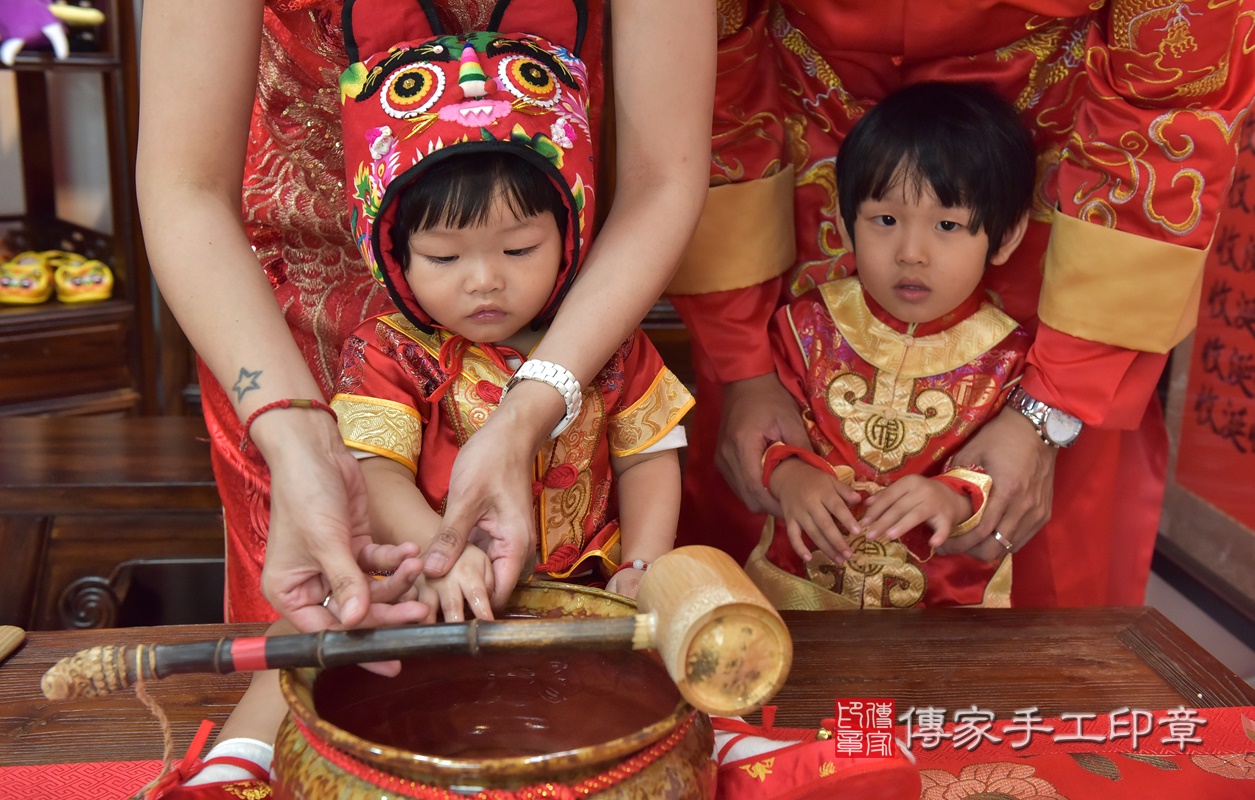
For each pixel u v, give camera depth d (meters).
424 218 0.89
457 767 0.54
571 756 0.54
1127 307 1.33
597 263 0.95
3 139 2.96
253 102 0.96
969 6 1.28
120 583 1.66
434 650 0.61
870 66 1.42
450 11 1.00
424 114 0.88
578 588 0.75
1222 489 2.49
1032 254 1.49
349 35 0.98
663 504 1.07
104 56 2.73
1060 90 1.39
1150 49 1.25
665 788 0.59
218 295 0.85
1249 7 1.23
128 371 2.95
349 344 1.05
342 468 0.79
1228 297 2.46
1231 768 0.83
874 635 1.08
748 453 1.45
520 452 0.83
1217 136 1.25
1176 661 1.03
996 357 1.45
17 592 1.60
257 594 1.22
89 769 0.81
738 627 0.59
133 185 2.85
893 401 1.46
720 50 1.40
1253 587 2.37
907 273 1.37
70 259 2.93
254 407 0.81
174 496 1.66
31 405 2.80
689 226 1.00
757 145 1.47
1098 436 1.51
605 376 1.06
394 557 0.76
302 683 0.63
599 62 1.13
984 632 1.09
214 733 0.88
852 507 1.42
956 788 0.80
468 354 1.03
